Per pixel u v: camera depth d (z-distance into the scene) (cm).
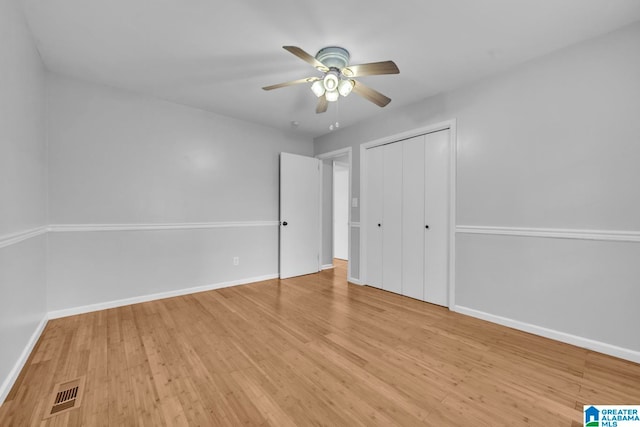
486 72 255
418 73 257
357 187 398
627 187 191
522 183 239
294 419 136
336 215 624
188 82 280
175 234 333
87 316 266
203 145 354
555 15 182
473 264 271
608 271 198
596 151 203
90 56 234
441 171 306
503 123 251
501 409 143
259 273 411
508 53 226
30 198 204
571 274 214
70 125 268
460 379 169
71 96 269
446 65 244
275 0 171
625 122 192
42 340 216
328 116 373
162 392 155
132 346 208
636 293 188
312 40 211
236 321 257
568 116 215
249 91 299
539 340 220
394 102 324
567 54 216
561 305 219
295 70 256
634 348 188
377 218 374
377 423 133
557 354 198
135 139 304
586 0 168
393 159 354
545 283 227
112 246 291
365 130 387
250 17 186
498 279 254
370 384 164
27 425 131
